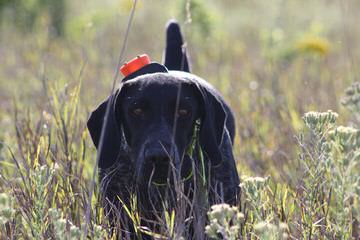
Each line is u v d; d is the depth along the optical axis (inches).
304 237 256.8
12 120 405.4
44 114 348.2
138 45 669.3
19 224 278.1
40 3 754.2
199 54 598.5
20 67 559.2
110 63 551.8
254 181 232.4
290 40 671.8
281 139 376.5
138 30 739.4
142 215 277.9
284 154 339.6
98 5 810.2
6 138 378.3
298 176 297.7
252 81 509.0
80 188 297.3
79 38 672.4
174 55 367.6
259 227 210.5
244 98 455.5
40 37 684.7
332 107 408.5
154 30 749.3
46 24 730.8
